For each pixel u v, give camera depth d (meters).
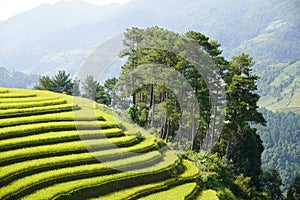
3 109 34.28
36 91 44.00
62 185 24.25
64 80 67.38
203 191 29.11
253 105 46.03
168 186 28.14
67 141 30.19
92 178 25.77
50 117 33.38
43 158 26.97
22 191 22.69
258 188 44.50
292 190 43.38
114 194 25.08
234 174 41.09
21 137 29.38
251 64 46.84
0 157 25.44
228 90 44.34
